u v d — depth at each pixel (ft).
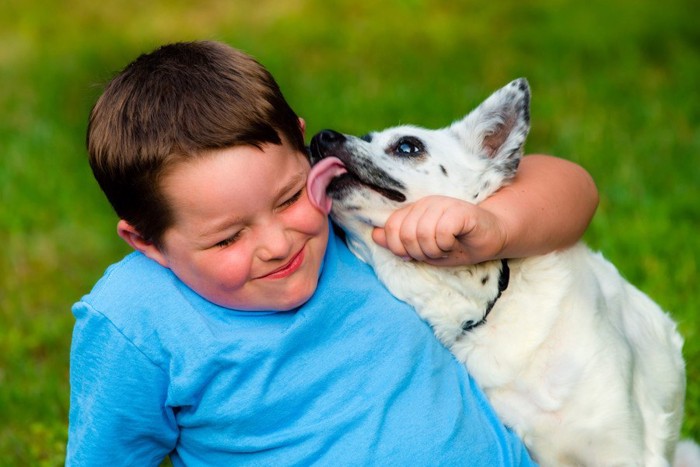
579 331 10.87
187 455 10.57
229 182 8.87
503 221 10.23
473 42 33.76
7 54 37.32
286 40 35.40
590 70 30.30
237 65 9.61
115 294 9.86
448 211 9.64
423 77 30.42
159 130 9.02
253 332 9.75
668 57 30.89
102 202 24.32
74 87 31.78
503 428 10.59
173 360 9.69
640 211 20.57
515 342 10.81
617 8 35.09
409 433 9.84
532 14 35.81
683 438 14.17
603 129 25.21
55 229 23.38
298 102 28.35
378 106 27.53
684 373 13.15
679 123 25.48
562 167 11.68
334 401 9.89
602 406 10.75
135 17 41.32
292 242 9.36
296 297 9.64
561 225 10.91
